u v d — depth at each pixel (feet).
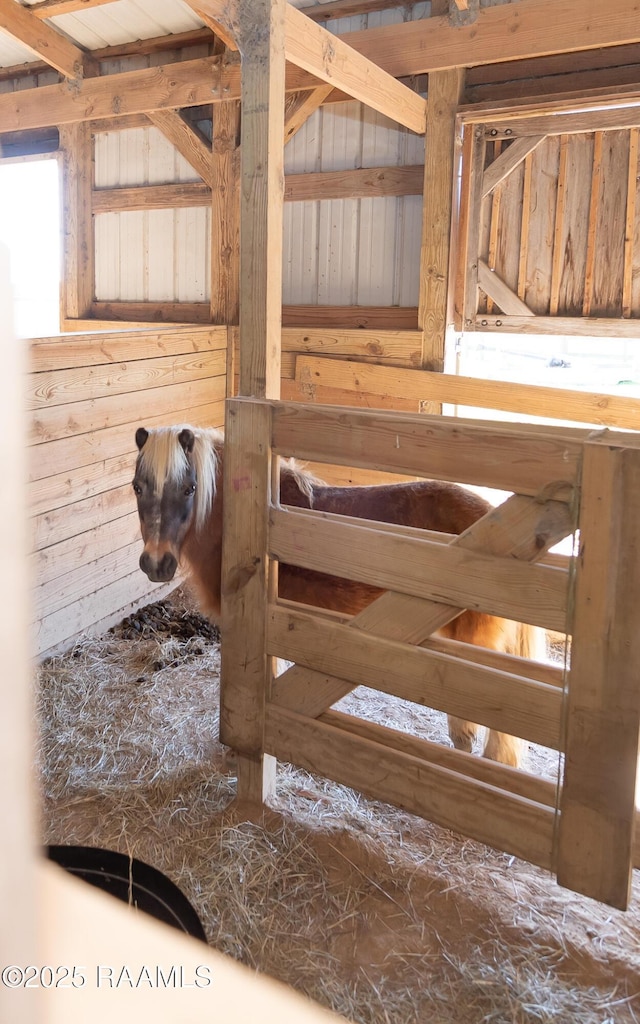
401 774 6.35
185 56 16.78
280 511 6.73
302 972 5.40
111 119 17.84
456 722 7.59
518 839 5.81
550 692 5.55
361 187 14.76
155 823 6.98
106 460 11.49
